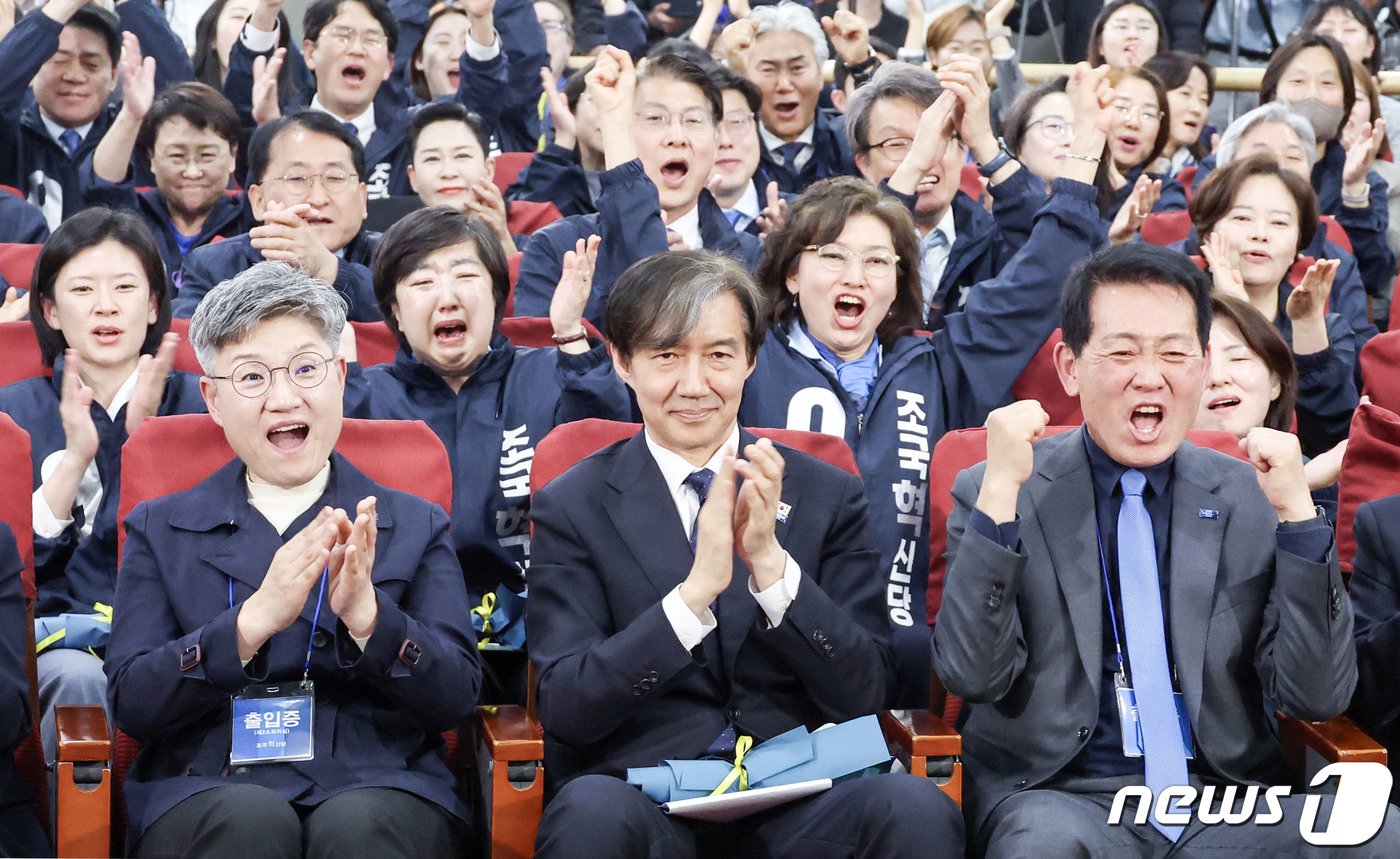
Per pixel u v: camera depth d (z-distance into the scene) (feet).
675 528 9.86
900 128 16.62
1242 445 9.47
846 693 9.57
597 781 8.99
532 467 10.77
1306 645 9.21
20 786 9.73
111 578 11.94
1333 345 14.64
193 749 9.41
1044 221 13.57
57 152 19.02
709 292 9.72
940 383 13.39
